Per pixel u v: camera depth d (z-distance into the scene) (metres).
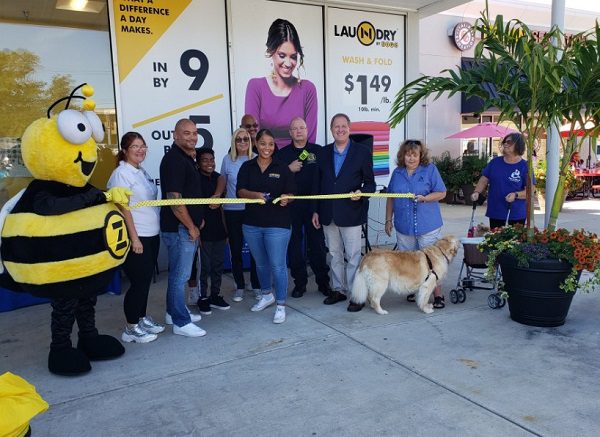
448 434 2.66
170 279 4.10
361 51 7.54
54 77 5.77
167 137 6.30
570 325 4.23
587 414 2.82
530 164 4.39
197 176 4.02
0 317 4.82
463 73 4.38
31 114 5.72
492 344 3.85
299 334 4.17
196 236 3.91
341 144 4.79
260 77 6.82
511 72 4.21
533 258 4.03
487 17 4.41
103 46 5.93
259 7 6.69
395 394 3.11
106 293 5.55
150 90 6.14
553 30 4.26
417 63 7.96
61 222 2.91
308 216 5.18
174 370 3.53
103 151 6.00
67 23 5.75
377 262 4.59
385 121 7.89
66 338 3.55
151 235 3.93
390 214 5.12
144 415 2.94
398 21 7.78
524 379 3.26
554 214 4.38
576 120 4.25
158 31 6.10
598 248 3.93
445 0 7.30
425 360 3.59
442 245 4.67
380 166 7.91
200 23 6.34
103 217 3.07
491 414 2.85
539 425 2.72
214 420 2.87
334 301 5.00
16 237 2.88
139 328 4.08
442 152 15.23
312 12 7.07
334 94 7.40
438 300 4.80
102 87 5.98
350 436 2.67
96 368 3.59
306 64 7.12
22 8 5.57
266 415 2.90
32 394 1.84
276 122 7.02
